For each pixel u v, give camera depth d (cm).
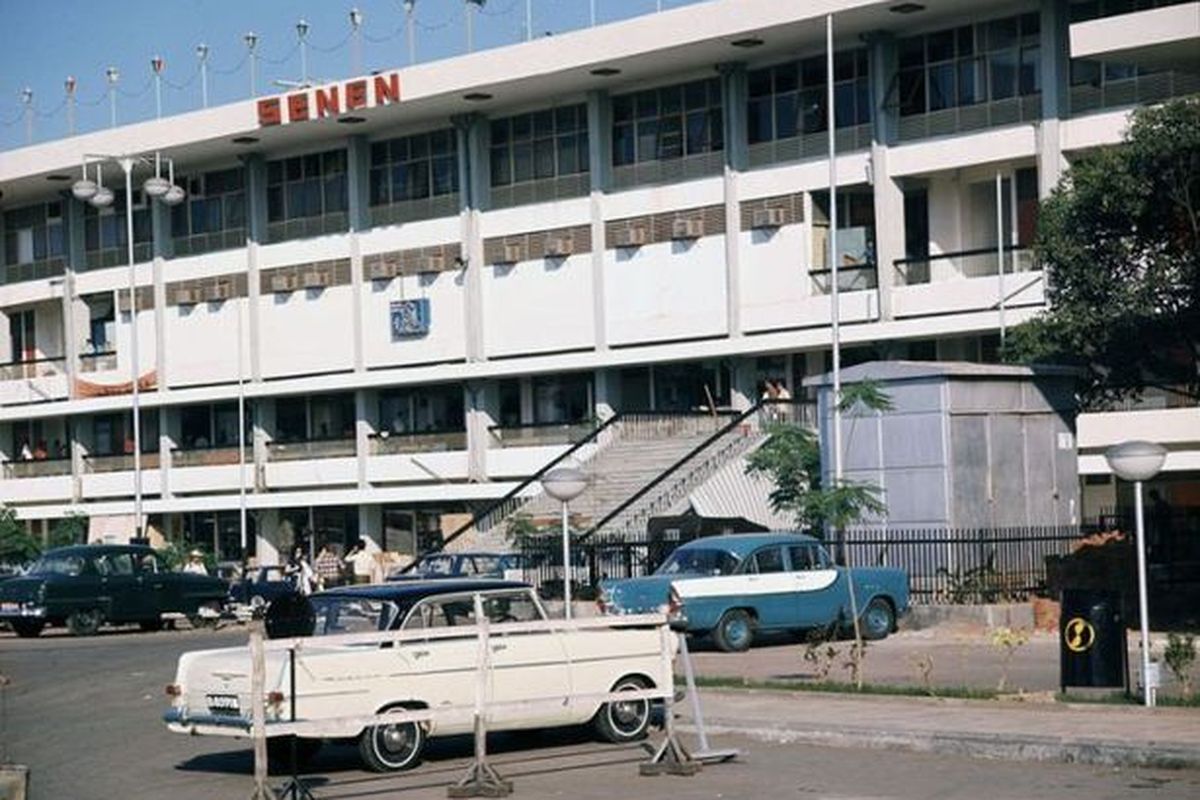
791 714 2028
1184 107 3525
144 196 7225
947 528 3409
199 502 6975
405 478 6406
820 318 5294
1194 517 3481
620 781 1667
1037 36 4884
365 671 1731
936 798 1509
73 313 7456
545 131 6075
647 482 4756
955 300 4978
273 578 5097
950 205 5109
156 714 2397
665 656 1812
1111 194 3609
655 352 5669
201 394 6894
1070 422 3603
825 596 3080
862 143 5259
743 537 3103
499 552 4253
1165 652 2194
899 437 3478
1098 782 1564
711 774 1694
